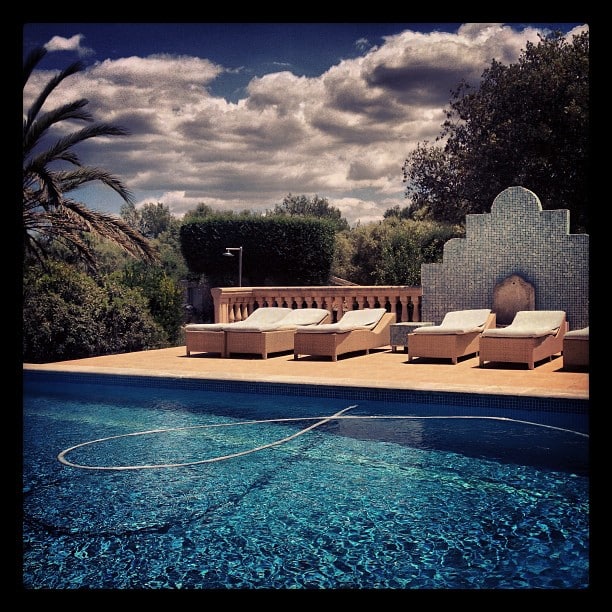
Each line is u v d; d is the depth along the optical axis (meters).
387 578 3.54
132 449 6.17
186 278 26.42
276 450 6.05
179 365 10.43
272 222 24.59
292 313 12.45
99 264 14.65
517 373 9.11
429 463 5.58
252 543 4.02
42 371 10.10
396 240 23.33
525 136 23.50
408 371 9.46
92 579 3.57
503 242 11.70
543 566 3.64
